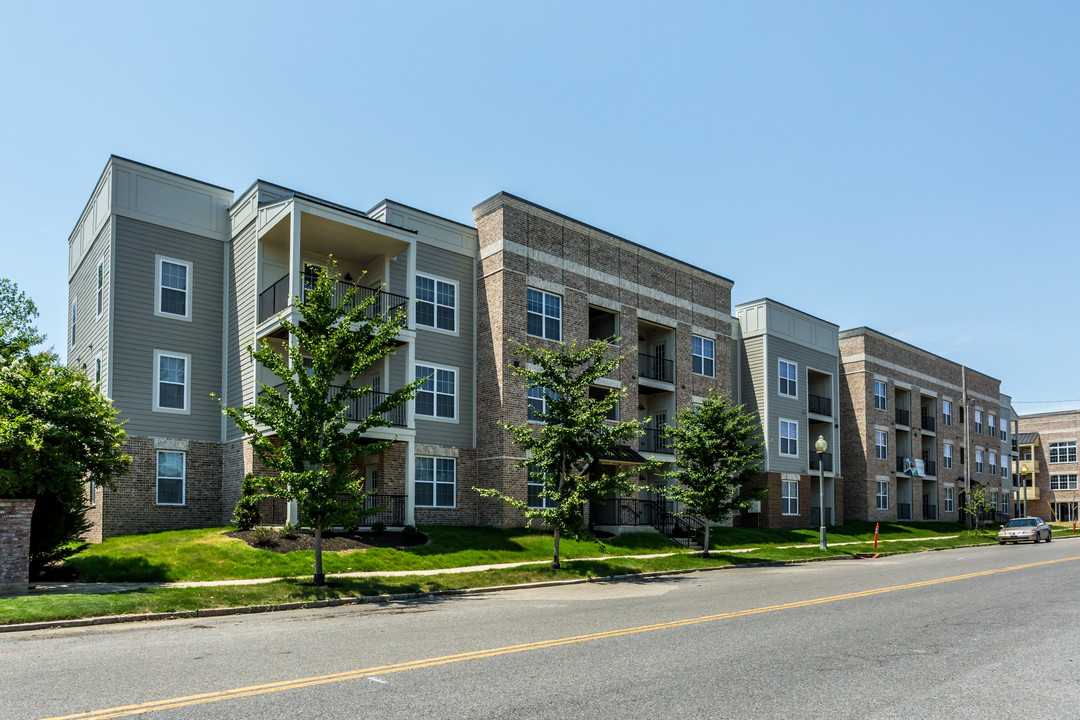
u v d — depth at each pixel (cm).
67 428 1603
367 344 1817
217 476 2567
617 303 3250
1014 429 7038
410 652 956
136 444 2406
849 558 2906
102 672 841
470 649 976
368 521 2456
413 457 2503
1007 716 687
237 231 2650
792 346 4181
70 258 3136
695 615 1298
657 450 3397
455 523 2738
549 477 2153
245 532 2147
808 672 850
